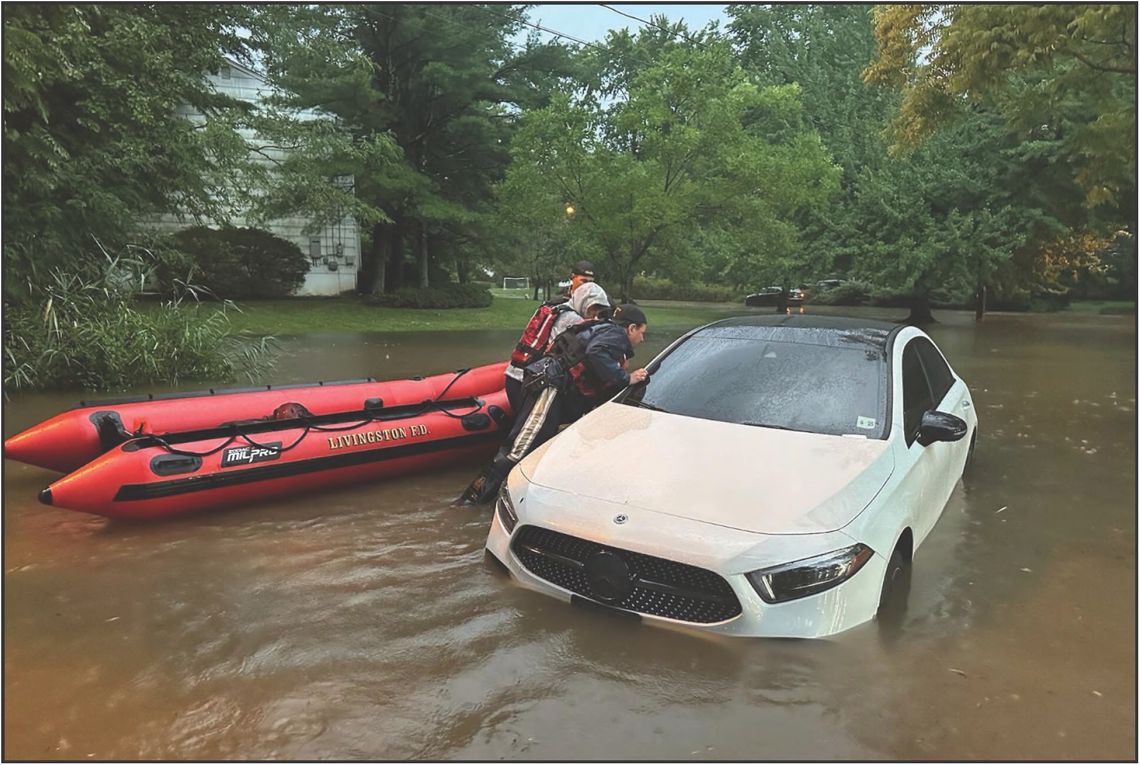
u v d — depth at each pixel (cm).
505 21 2659
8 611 339
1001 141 2250
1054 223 2206
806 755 245
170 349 996
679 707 268
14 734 249
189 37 1430
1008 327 2297
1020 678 294
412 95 2675
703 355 475
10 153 984
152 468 444
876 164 2419
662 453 370
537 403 508
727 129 1903
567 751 245
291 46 1902
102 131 1178
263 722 258
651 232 1986
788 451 364
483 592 356
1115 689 288
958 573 398
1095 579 393
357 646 309
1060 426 799
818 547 305
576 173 1934
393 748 245
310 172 2045
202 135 1466
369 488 545
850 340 466
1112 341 1798
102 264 1088
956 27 1031
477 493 509
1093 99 1264
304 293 2722
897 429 393
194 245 2270
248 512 484
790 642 301
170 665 294
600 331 507
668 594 313
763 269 2556
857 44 2773
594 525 327
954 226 2209
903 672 294
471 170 2820
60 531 442
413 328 2097
